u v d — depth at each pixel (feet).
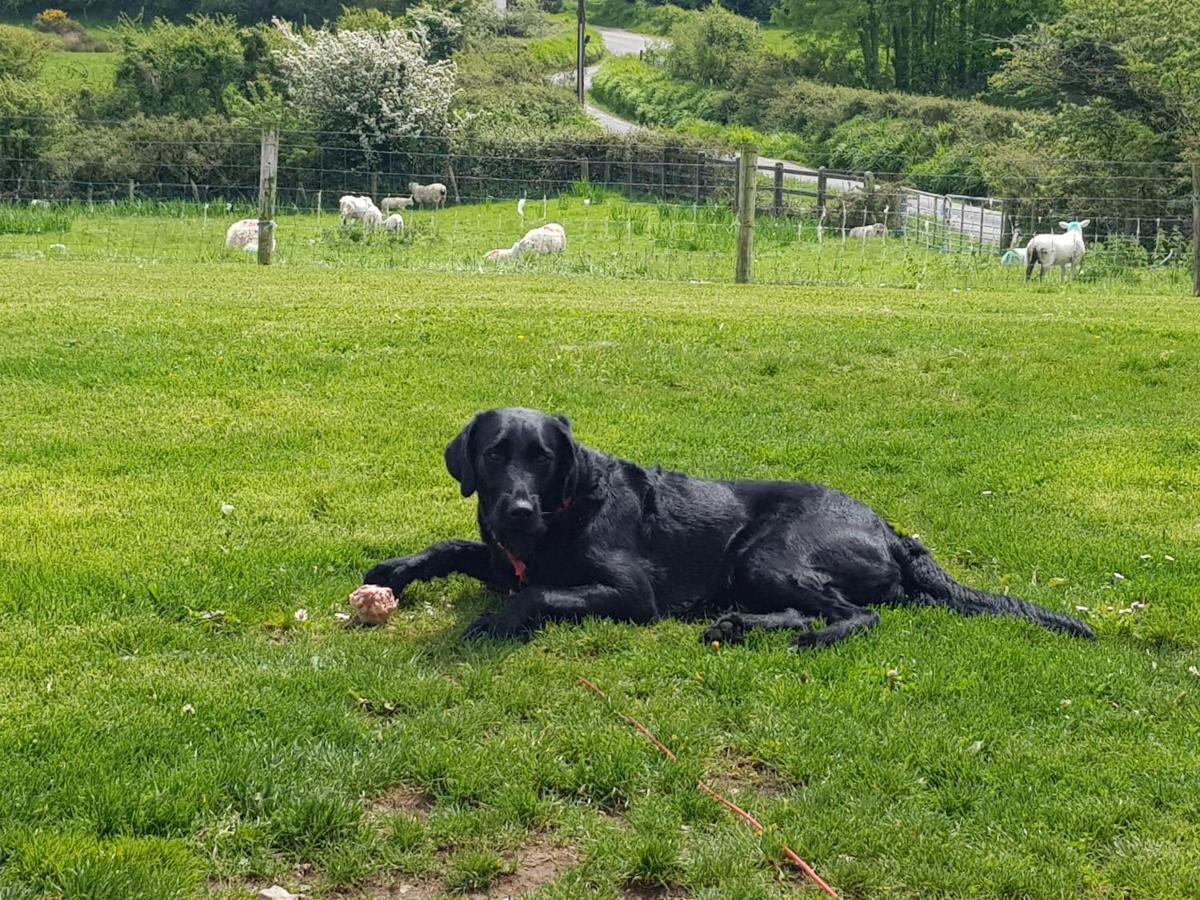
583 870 8.82
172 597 13.65
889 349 29.37
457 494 18.07
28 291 35.70
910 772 10.31
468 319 31.71
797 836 9.21
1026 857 9.10
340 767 9.97
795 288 44.88
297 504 17.38
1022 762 10.46
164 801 9.31
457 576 14.90
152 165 85.35
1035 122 81.92
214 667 12.01
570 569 13.60
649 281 46.78
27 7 177.47
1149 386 26.81
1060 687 11.99
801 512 14.17
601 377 26.14
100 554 14.93
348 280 42.32
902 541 14.48
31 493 17.51
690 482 14.61
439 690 11.50
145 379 24.57
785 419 23.56
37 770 9.68
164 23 119.24
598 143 93.61
